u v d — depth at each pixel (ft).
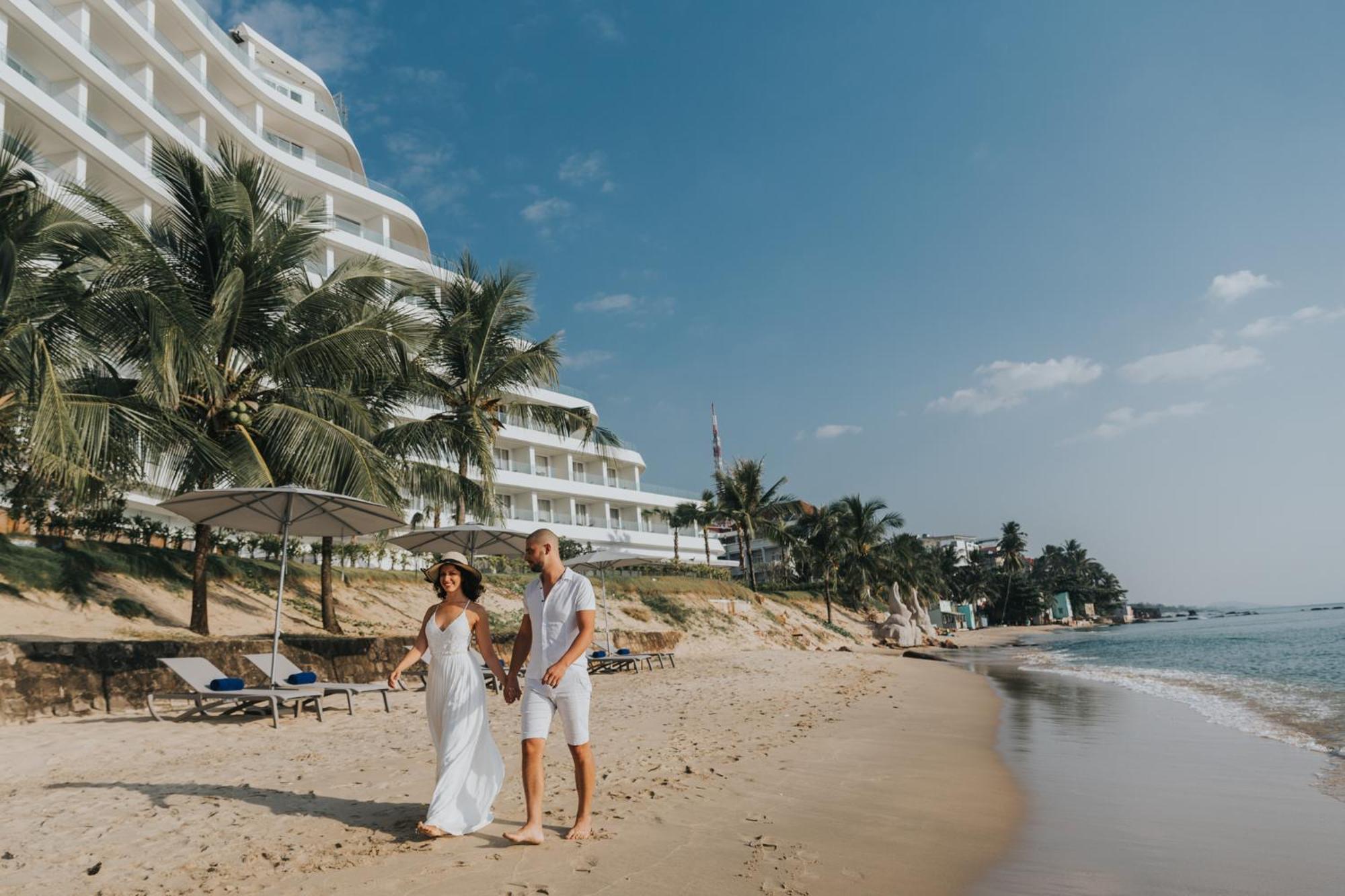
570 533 165.89
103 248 44.34
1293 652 91.50
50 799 18.79
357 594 76.74
